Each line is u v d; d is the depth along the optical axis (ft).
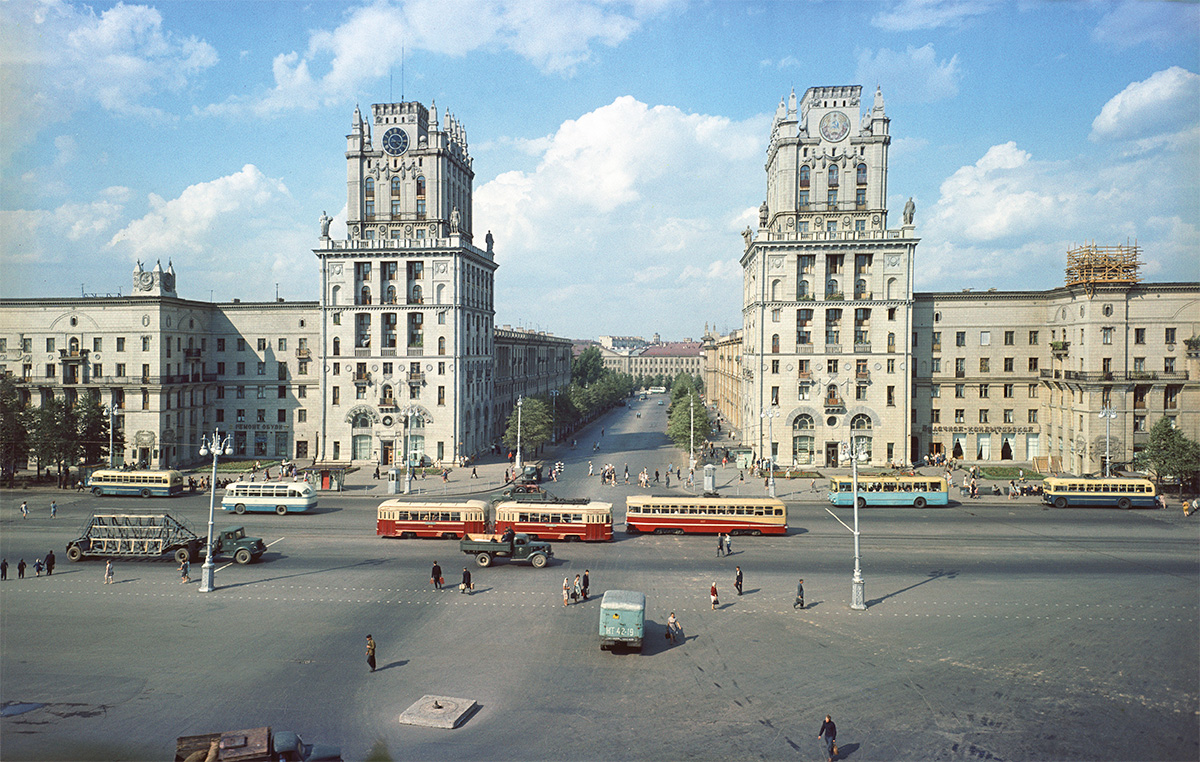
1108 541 194.70
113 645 119.24
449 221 336.90
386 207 331.36
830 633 126.82
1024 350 327.88
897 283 313.53
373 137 331.57
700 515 202.39
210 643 120.37
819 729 94.22
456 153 349.82
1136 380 281.13
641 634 116.57
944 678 109.40
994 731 93.97
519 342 469.16
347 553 179.22
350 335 327.06
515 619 132.46
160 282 305.32
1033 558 176.76
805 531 207.31
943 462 323.57
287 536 197.26
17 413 283.59
